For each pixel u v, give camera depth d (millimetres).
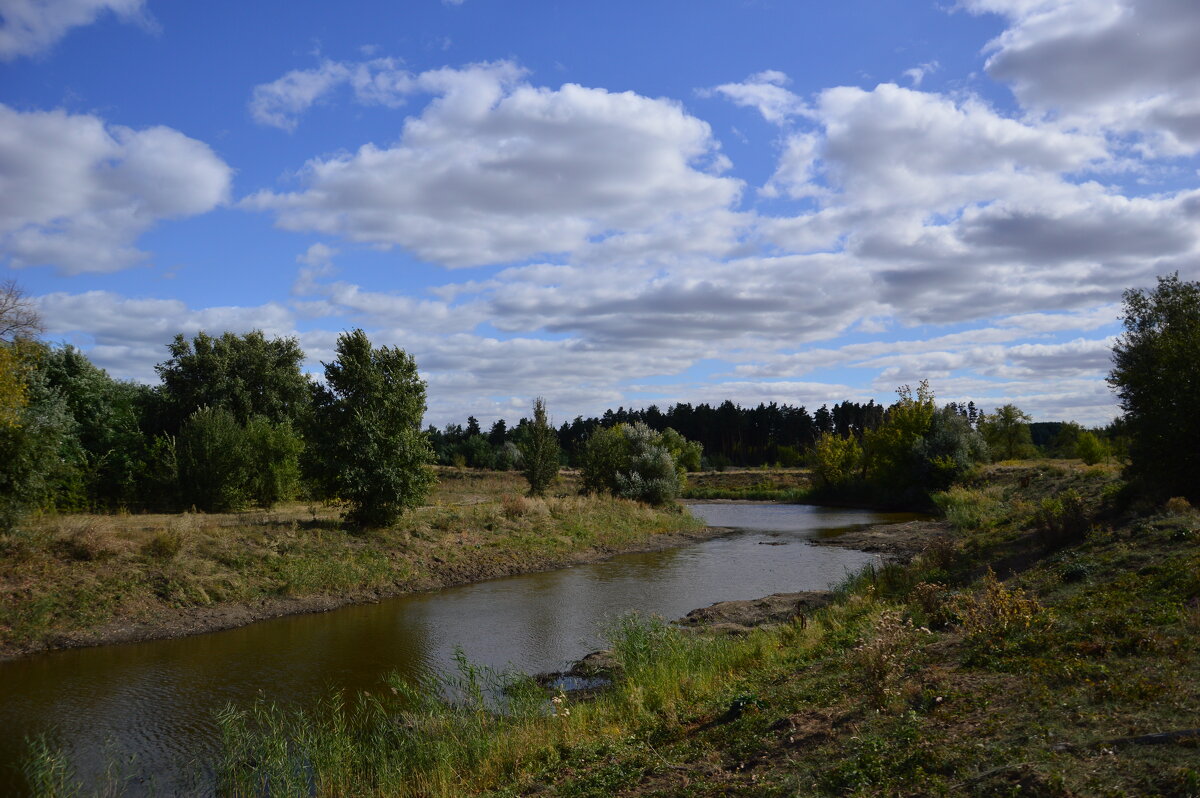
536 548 29094
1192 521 14406
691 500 68500
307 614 20078
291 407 46906
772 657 11938
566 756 9047
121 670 14805
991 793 5125
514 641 16766
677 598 21328
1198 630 7887
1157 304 21062
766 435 131250
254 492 33750
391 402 26609
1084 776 4996
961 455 50250
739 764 7234
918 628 10906
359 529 26078
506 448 82438
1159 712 5879
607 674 13898
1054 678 7289
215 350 45281
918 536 32656
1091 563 13047
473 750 9695
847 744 6801
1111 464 40750
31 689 13625
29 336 25141
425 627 18266
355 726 11617
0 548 18219
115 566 19141
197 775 10039
